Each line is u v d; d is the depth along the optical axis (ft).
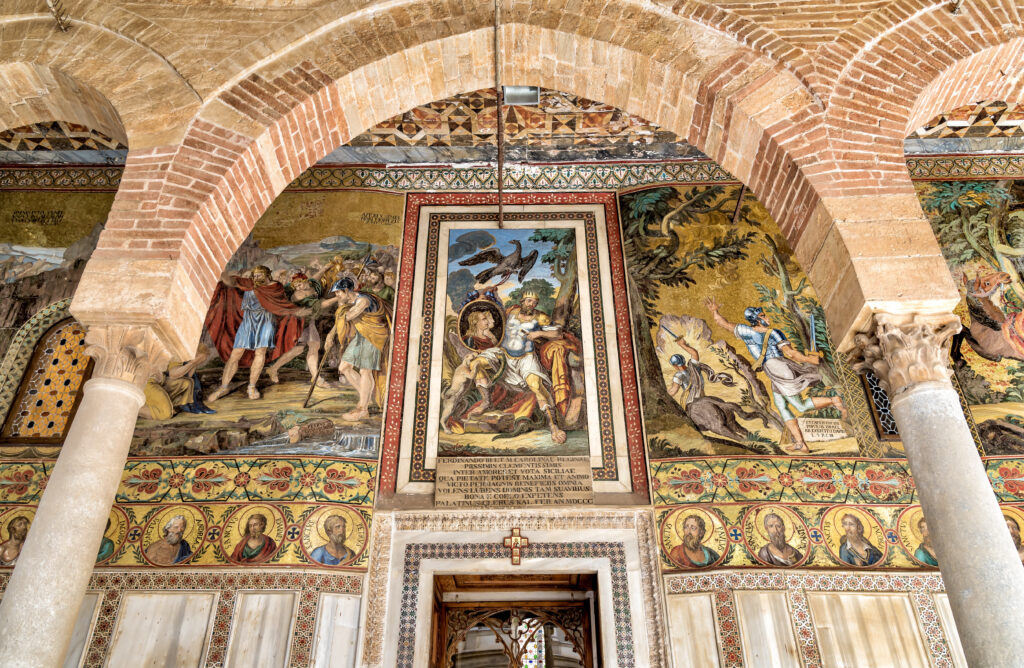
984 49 23.45
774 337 30.60
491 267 32.73
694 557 25.85
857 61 23.43
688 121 24.70
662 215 33.76
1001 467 27.55
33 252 32.68
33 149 34.06
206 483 26.96
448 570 25.99
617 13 24.71
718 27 24.23
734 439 28.25
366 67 24.18
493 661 35.22
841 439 28.19
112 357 19.51
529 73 25.52
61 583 16.58
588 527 26.71
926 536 26.20
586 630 27.04
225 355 29.94
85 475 17.79
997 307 31.17
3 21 24.36
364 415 28.78
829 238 21.30
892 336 19.70
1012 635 15.65
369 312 31.27
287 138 23.68
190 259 21.27
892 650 24.11
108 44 24.08
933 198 33.91
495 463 27.94
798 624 24.53
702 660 24.12
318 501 26.71
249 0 25.04
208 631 24.20
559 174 35.09
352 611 25.03
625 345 30.60
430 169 35.14
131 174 21.98
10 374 29.86
